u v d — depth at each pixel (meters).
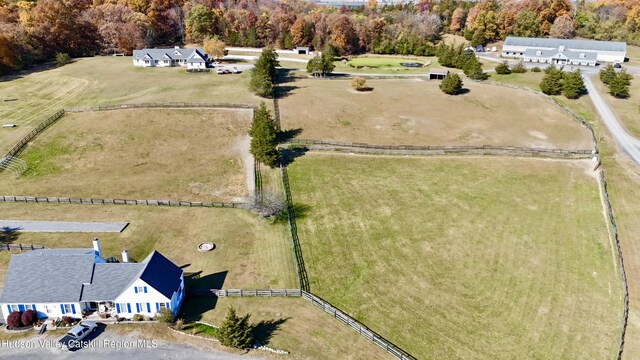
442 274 57.03
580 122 99.31
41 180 74.44
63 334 46.06
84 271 48.47
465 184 77.12
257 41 163.88
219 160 82.06
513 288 55.06
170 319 47.09
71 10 141.88
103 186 73.56
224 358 44.12
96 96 105.12
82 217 65.44
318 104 104.00
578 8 190.88
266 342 46.22
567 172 81.62
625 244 63.78
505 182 78.12
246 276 55.62
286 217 67.38
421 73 132.38
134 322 47.72
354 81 114.00
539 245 62.75
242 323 45.34
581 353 46.53
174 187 74.25
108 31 143.62
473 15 176.88
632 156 88.00
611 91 111.44
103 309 48.41
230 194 73.19
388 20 179.62
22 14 136.62
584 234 65.31
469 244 62.53
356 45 166.38
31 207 67.38
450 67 141.75
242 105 99.19
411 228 65.69
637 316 51.81
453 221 67.38
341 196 73.19
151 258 49.50
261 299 51.91
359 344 46.47
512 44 150.12
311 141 88.62
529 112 104.38
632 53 152.88
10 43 121.50
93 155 81.50
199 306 50.69
